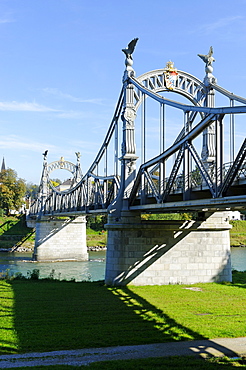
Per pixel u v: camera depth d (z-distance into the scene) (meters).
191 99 41.16
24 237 122.56
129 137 38.72
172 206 28.30
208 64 40.53
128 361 17.67
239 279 40.09
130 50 40.00
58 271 66.44
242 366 17.05
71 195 71.75
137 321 24.48
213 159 36.84
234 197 21.75
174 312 26.58
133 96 39.44
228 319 24.73
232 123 25.98
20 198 150.38
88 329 22.91
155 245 37.28
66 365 17.08
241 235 122.25
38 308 28.00
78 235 91.31
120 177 39.66
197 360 17.81
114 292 33.56
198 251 37.97
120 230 36.97
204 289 34.53
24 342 20.58
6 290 34.88
